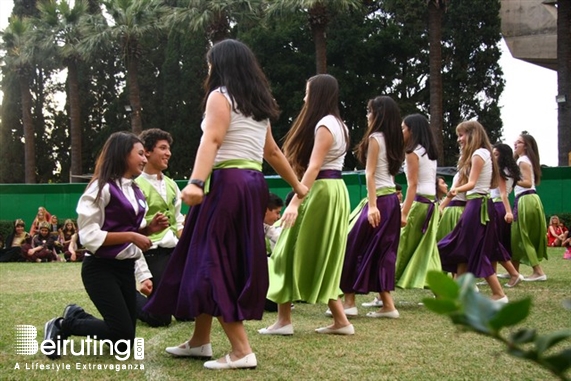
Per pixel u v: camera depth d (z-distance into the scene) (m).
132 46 29.56
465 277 0.78
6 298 6.91
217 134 3.47
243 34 32.47
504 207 8.31
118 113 37.00
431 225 6.45
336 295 4.71
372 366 3.74
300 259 4.70
